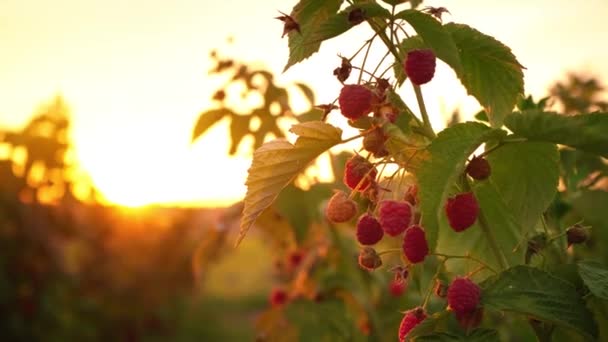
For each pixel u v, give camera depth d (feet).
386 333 12.52
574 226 5.75
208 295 48.55
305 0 5.17
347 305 12.25
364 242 5.11
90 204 38.60
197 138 12.74
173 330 41.39
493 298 4.95
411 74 4.86
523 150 5.13
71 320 34.58
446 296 5.25
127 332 38.91
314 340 12.03
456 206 4.92
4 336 31.32
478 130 4.76
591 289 5.05
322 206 11.86
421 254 4.83
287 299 12.54
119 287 38.78
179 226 39.29
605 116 4.58
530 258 5.74
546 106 7.72
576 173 8.88
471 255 5.90
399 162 5.02
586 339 4.96
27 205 33.91
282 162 5.33
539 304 4.91
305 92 12.66
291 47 5.32
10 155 34.12
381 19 5.27
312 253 13.02
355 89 4.88
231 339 42.65
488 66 5.46
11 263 32.40
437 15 5.11
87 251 38.14
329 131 5.13
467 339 4.88
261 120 12.60
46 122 36.37
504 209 5.65
